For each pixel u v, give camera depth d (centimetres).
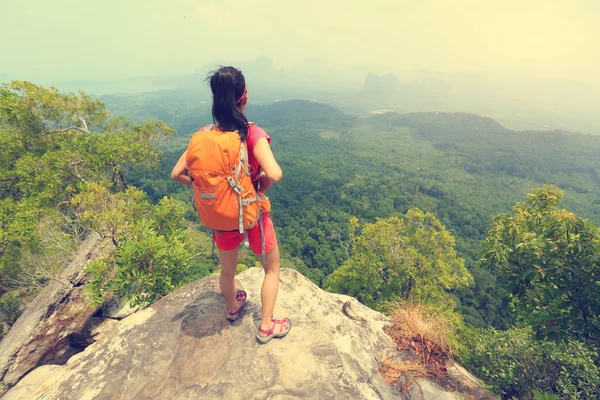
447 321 394
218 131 180
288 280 376
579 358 830
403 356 337
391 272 1795
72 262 1101
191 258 1058
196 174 171
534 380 905
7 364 876
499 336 1116
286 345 226
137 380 211
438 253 1823
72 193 1467
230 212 175
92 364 230
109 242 1141
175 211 1208
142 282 902
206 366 213
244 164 176
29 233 1212
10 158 1492
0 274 1324
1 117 1430
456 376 331
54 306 988
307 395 190
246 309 271
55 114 1612
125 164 1725
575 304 537
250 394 191
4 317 1244
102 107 1806
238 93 180
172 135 1953
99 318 1062
